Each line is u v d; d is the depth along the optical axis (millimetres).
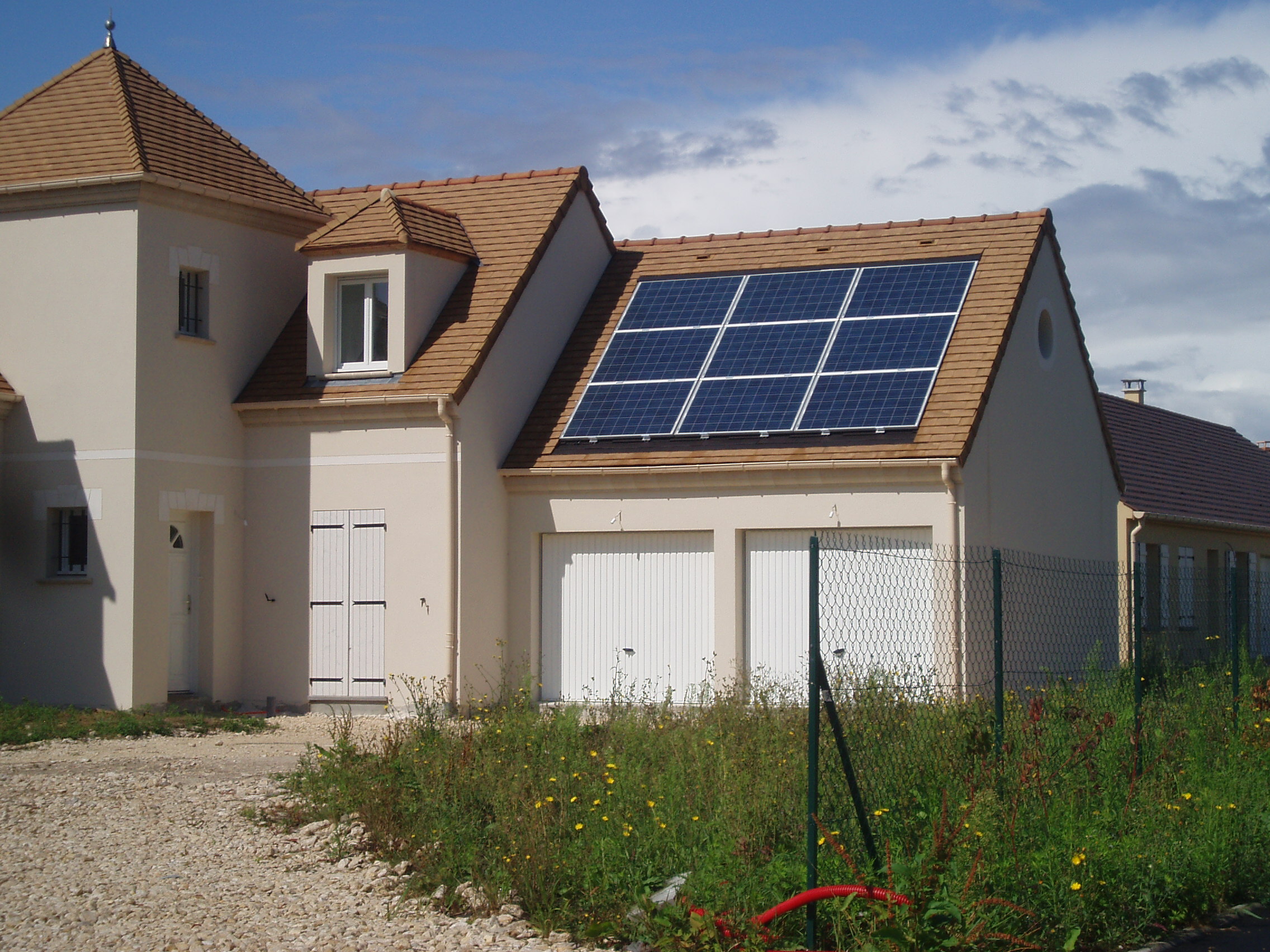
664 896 8688
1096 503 23000
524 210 21281
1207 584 28828
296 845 10398
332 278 19625
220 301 19406
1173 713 13789
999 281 19891
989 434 18422
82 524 18469
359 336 19781
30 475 18516
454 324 19438
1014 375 19562
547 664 19453
